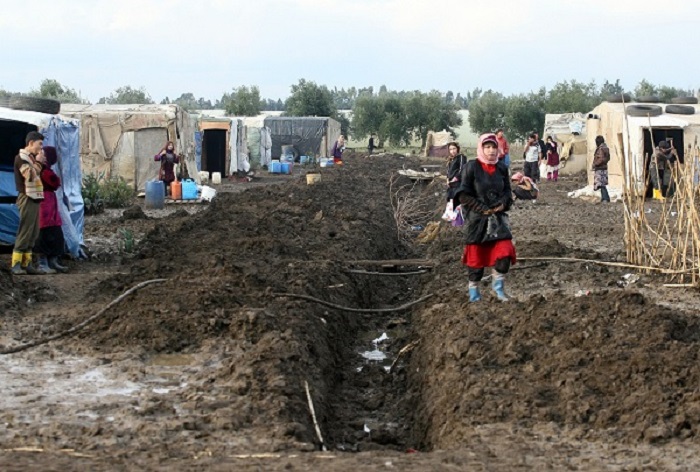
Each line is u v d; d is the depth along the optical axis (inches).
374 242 773.9
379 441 342.3
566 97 3314.5
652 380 310.2
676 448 265.0
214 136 1744.6
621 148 600.4
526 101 3403.1
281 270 534.9
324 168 1967.3
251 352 365.1
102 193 1100.5
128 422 293.6
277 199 991.0
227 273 496.4
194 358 375.6
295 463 249.8
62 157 636.7
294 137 2399.1
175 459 255.4
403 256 806.5
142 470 240.7
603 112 1333.7
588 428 286.0
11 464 243.3
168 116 1275.8
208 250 637.9
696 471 245.8
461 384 333.7
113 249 712.4
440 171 1881.2
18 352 383.6
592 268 579.5
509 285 531.5
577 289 521.7
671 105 1257.4
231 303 438.6
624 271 576.4
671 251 609.6
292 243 674.2
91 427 285.7
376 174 1768.0
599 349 341.7
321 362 398.9
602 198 1157.7
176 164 1221.1
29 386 336.2
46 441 272.5
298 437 285.4
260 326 400.8
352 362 458.6
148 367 362.6
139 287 457.7
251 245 637.9
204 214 869.8
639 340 348.2
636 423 283.7
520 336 372.2
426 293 559.8
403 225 922.7
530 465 250.7
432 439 318.3
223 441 276.2
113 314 423.8
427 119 3676.2
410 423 364.2
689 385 307.4
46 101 673.0
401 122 3678.6
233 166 1772.9
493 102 3572.8
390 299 608.4
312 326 429.1
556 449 267.3
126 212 932.6
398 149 3654.0
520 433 283.4
